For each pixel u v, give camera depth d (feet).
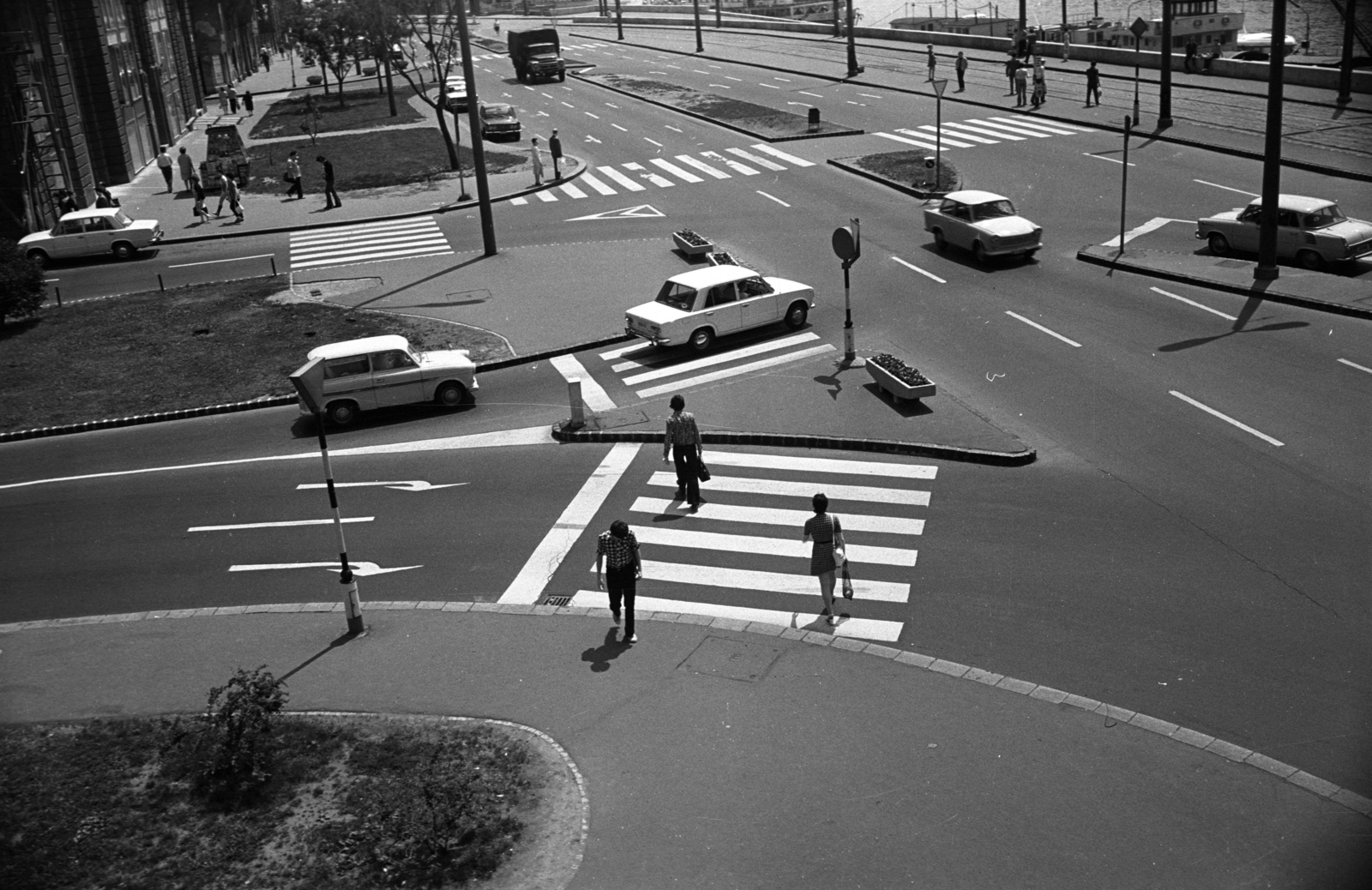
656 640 49.78
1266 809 37.27
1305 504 58.18
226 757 41.27
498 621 52.47
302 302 110.32
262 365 93.04
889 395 76.23
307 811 39.22
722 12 412.57
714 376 83.56
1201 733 41.47
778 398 77.56
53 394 90.43
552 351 91.71
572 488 67.05
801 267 108.58
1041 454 66.44
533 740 42.73
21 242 131.85
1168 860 35.14
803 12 427.74
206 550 63.00
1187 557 54.08
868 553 56.59
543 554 59.36
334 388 79.56
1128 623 49.06
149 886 36.17
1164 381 75.05
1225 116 150.00
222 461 75.72
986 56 222.48
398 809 38.60
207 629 53.72
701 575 55.88
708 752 41.57
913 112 175.83
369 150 191.11
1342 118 142.72
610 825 38.01
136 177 185.26
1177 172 129.49
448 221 140.46
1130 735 41.39
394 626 52.75
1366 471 60.95
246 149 201.67
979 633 49.08
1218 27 257.96
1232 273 93.97
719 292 88.99
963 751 40.88
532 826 38.01
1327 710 42.68
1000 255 102.89
